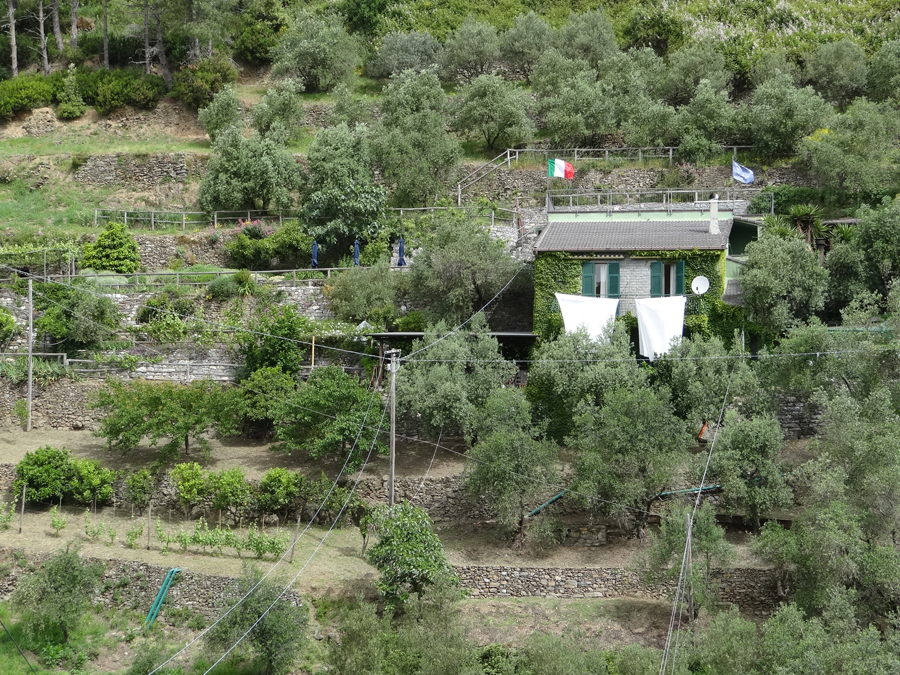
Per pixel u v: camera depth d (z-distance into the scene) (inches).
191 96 2659.9
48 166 2453.2
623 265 1701.5
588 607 1262.3
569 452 1568.7
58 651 1231.5
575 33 2913.4
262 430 1664.6
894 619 1050.1
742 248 1919.3
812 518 1201.4
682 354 1530.5
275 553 1353.3
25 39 2938.0
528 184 2347.4
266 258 2058.3
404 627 1171.9
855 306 1501.0
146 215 2262.6
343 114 2598.4
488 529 1432.1
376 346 1705.2
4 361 1743.4
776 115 2299.5
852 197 2097.7
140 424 1515.7
